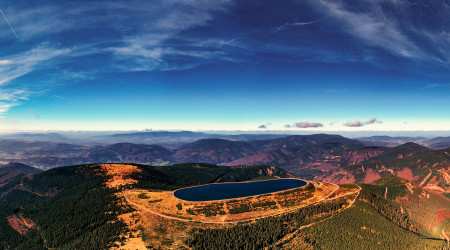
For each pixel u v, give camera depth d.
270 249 190.50
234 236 193.25
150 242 184.12
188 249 176.75
